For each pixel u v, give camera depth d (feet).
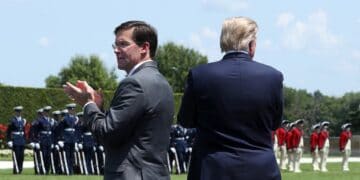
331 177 132.36
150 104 28.81
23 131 136.87
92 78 516.32
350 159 249.34
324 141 171.32
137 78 28.84
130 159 28.78
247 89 29.09
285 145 167.94
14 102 206.80
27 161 181.47
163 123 29.35
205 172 28.96
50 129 137.90
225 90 29.09
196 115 29.94
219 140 29.09
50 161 137.28
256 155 28.94
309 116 424.87
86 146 138.92
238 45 29.66
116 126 28.27
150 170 28.91
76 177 123.54
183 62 519.60
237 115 29.01
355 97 385.91
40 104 209.97
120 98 28.73
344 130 176.96
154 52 30.14
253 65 29.48
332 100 425.28
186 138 148.77
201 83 29.35
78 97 29.55
